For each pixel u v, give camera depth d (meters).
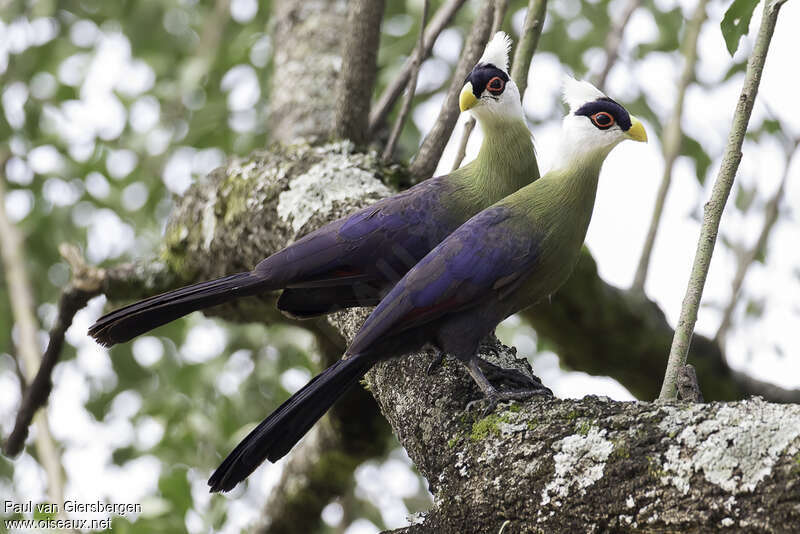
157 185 12.59
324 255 7.11
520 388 6.61
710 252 5.75
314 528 11.35
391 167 8.94
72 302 9.93
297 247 7.11
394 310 6.36
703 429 4.61
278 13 12.52
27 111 12.81
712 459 4.48
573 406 5.29
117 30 13.47
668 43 11.91
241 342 11.80
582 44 12.54
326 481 10.94
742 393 10.66
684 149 11.47
